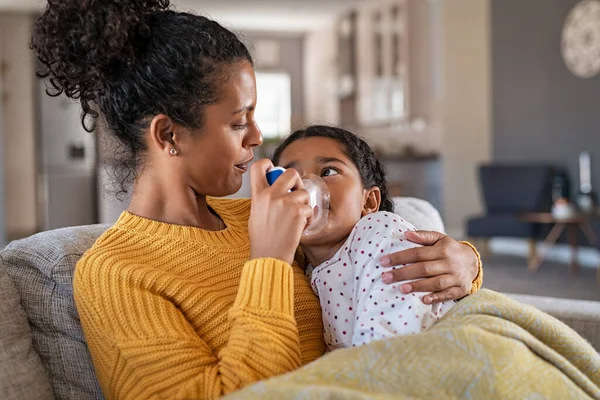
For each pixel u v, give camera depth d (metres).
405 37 8.44
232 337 0.92
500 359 0.88
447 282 1.06
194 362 0.92
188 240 1.08
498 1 7.66
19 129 9.21
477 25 8.11
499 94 7.71
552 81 6.99
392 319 0.99
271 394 0.77
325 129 1.24
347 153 1.21
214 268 1.08
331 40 10.39
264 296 0.93
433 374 0.85
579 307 1.54
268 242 0.96
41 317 1.13
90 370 1.12
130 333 0.94
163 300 0.99
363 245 1.09
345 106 10.15
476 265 1.13
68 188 9.17
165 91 1.03
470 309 0.98
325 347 1.14
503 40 7.62
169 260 1.05
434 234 1.12
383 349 0.85
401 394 0.83
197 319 1.02
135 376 0.92
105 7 1.00
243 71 1.07
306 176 1.10
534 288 5.05
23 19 9.19
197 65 1.02
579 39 6.60
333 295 1.10
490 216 6.27
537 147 7.23
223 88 1.05
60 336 1.13
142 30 1.03
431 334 0.89
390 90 8.86
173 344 0.93
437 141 8.18
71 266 1.13
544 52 7.07
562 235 6.58
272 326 0.92
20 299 1.13
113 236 1.06
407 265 1.05
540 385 0.89
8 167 9.20
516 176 6.59
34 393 1.02
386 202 1.37
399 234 1.10
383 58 9.00
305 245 1.20
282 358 0.90
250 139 1.10
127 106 1.06
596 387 0.97
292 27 10.74
